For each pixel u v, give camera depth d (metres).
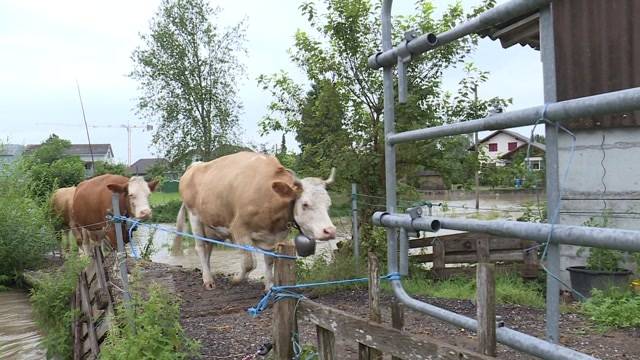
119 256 5.56
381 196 9.58
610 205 7.88
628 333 5.64
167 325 5.18
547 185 2.07
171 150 31.22
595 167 8.00
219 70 31.25
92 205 10.91
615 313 5.98
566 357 1.93
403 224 2.88
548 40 2.06
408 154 9.21
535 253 8.75
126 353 4.66
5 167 13.87
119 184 10.98
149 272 6.73
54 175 21.16
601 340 5.40
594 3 7.92
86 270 6.38
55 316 7.66
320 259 9.04
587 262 7.70
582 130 8.08
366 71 9.52
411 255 9.40
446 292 7.69
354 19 9.29
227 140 31.33
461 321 2.50
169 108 30.86
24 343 7.73
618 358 4.87
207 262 9.03
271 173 7.77
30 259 11.79
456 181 9.66
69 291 7.58
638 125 7.65
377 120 9.63
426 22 9.38
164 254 16.55
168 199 36.34
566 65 8.19
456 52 9.43
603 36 7.87
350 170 9.30
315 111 9.84
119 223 5.63
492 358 2.20
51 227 12.88
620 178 7.82
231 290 8.55
